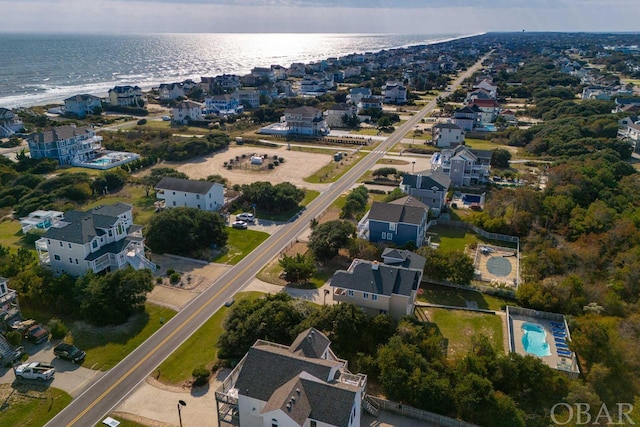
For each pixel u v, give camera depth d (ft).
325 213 335.67
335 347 179.42
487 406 147.74
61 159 449.48
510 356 166.30
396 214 273.95
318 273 252.01
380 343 181.68
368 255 258.78
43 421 151.84
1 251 250.98
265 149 510.17
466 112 586.45
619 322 193.57
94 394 164.35
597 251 253.44
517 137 530.27
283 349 155.22
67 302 211.20
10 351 183.01
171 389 166.91
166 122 638.94
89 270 218.18
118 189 381.40
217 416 150.41
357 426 140.26
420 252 244.63
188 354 185.78
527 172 424.87
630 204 315.58
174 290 233.35
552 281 222.89
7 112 570.05
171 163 455.22
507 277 246.88
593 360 174.09
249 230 306.35
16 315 204.23
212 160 465.88
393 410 157.69
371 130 603.26
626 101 650.84
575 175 344.08
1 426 149.18
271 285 239.09
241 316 187.21
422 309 218.79
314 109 585.22
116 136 537.24
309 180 408.05
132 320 208.54
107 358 183.52
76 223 236.84
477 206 339.16
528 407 155.43
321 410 128.77
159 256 268.82
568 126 521.24
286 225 315.58
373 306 200.85
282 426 126.52
